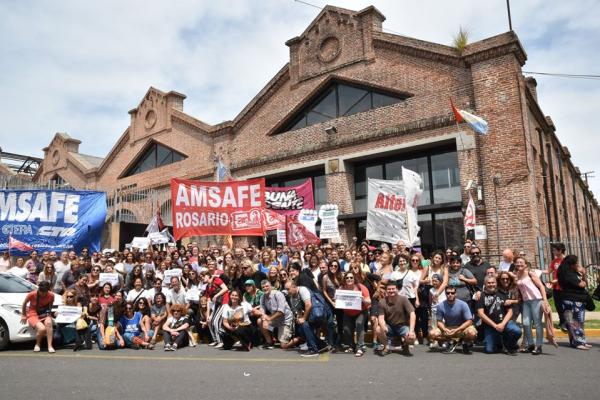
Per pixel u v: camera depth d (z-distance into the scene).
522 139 12.70
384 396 4.73
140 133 24.03
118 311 8.89
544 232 15.41
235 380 5.64
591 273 16.80
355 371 6.07
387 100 15.91
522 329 7.73
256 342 8.71
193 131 21.27
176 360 7.28
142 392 5.08
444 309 7.55
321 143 16.94
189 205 11.92
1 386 5.45
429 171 15.10
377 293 7.65
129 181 24.11
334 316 8.29
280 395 4.84
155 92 23.45
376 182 11.34
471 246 9.58
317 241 12.81
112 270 9.84
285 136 18.16
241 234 12.21
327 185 16.62
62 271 10.62
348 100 16.89
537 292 7.18
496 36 13.31
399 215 10.93
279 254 12.59
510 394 4.70
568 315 7.63
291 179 18.66
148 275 9.88
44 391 5.19
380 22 16.69
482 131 12.16
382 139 15.50
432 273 8.45
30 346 9.05
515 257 8.21
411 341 7.23
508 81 13.10
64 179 28.31
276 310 8.46
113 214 17.39
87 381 5.69
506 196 12.77
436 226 14.81
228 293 8.84
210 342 9.45
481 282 8.09
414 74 15.09
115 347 8.66
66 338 8.81
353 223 16.38
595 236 44.12
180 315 8.86
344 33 16.91
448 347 7.61
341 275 8.36
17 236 12.83
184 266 10.40
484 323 7.53
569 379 5.32
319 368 6.34
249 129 19.34
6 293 8.79
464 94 13.98
